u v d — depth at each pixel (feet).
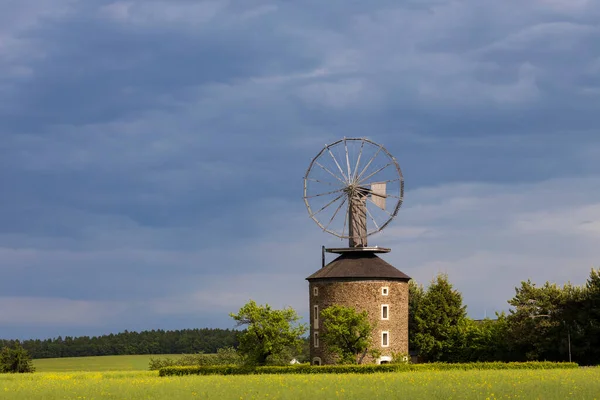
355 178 429.79
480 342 447.01
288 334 391.45
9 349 525.34
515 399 206.39
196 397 228.84
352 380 278.05
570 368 345.51
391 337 409.69
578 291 405.18
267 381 282.56
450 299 478.59
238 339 398.62
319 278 418.10
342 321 386.93
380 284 410.93
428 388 238.68
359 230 426.92
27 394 246.88
